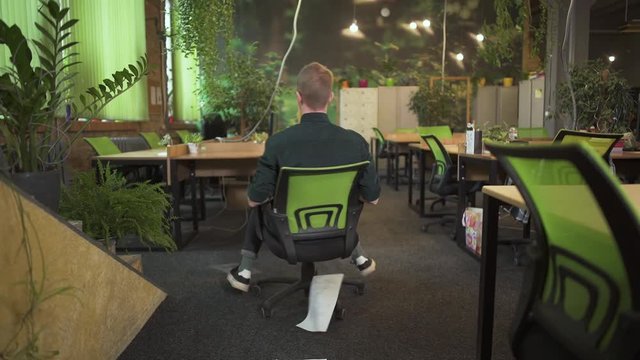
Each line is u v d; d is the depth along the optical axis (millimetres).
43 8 3730
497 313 2477
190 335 2262
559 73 6238
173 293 2836
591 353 876
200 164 4199
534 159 881
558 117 5516
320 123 2230
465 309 2545
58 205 2209
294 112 10523
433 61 10883
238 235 4375
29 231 1437
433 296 2744
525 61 10609
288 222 2217
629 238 745
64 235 1603
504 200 1503
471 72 10891
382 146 8109
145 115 6582
